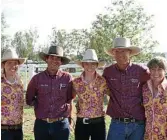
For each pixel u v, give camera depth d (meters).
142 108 4.96
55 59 5.06
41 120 5.02
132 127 4.92
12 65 4.83
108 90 5.16
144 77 4.93
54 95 5.01
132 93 4.94
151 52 18.12
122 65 4.99
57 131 5.00
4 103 4.73
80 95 5.14
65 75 5.16
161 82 4.62
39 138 5.03
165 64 4.60
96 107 5.12
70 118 5.36
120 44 5.01
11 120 4.75
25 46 36.47
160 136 4.59
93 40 18.88
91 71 5.14
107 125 8.47
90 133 5.20
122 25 18.20
